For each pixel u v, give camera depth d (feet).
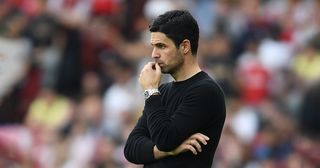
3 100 145.28
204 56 145.18
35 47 153.07
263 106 132.16
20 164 120.47
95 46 154.92
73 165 126.00
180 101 62.03
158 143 61.00
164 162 62.28
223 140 120.57
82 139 127.65
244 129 127.65
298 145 117.80
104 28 158.92
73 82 150.92
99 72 151.84
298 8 171.73
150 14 163.02
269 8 172.86
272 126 124.16
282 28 163.22
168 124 60.95
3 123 145.28
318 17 168.76
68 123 133.28
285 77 145.59
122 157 121.90
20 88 147.54
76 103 140.46
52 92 143.64
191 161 61.93
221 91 62.75
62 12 157.69
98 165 123.95
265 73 143.54
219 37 151.12
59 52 152.76
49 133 129.90
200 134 61.36
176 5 163.94
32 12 157.58
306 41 151.23
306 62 147.43
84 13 162.30
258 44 153.79
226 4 164.66
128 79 142.20
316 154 116.06
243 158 120.37
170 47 61.82
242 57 150.61
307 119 118.01
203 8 162.40
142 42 154.30
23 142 121.19
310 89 118.73
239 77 142.20
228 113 131.54
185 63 62.44
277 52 153.17
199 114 61.36
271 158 120.06
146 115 62.49
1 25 155.63
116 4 164.55
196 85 61.87
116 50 155.22
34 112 140.67
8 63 97.60
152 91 61.87
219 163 118.83
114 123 129.49
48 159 124.98
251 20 161.38
